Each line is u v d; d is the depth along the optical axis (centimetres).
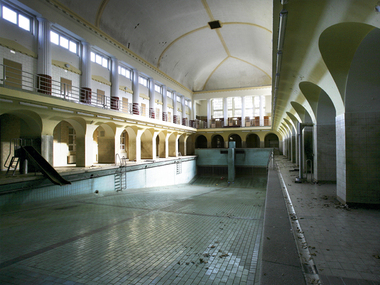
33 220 677
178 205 930
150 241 503
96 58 1738
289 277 272
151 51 2314
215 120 3788
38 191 1005
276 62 798
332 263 326
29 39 1230
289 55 779
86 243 491
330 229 461
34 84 1242
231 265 390
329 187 927
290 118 1775
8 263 401
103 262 404
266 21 1834
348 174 642
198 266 387
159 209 843
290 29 606
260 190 2012
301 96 1111
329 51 591
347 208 616
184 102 3366
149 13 1891
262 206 927
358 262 329
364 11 421
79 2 1428
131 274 362
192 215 743
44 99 1098
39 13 1222
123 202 1000
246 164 2980
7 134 1294
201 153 3206
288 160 2389
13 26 1157
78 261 407
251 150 2966
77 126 1488
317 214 566
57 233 556
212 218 703
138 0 1719
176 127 2717
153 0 1770
